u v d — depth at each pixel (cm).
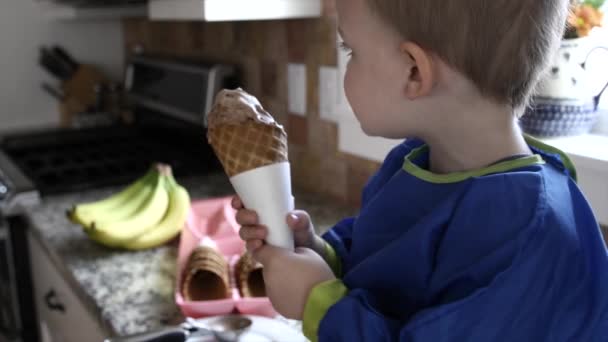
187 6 141
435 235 62
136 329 95
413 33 59
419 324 56
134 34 266
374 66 62
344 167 147
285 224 67
